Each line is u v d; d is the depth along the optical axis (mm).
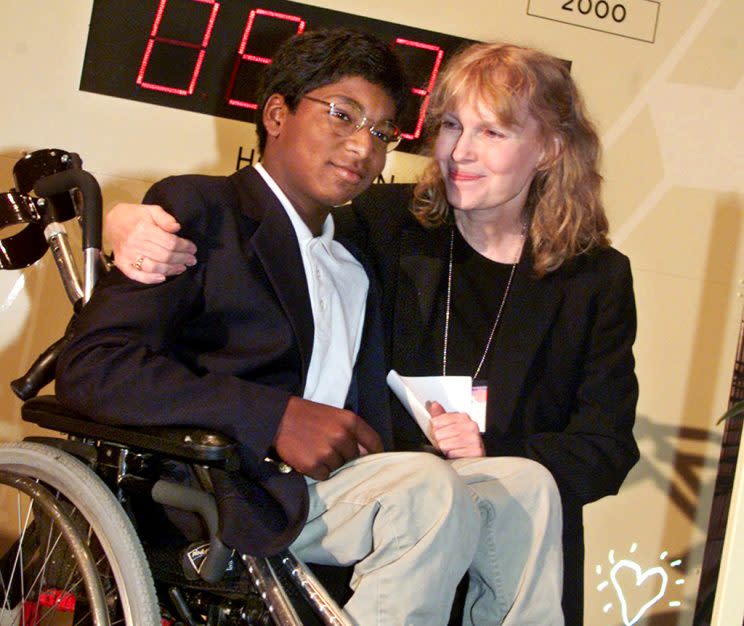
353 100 1696
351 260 1872
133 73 2852
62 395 1527
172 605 1681
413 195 2127
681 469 3164
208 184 1698
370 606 1409
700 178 3139
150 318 1551
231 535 1444
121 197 2881
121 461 1582
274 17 2854
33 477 1585
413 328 2002
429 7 2982
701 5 3127
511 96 1905
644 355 3150
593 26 3080
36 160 1960
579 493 1885
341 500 1522
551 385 2006
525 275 2010
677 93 3123
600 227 2084
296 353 1663
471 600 1639
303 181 1714
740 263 3154
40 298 2885
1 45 2828
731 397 3162
